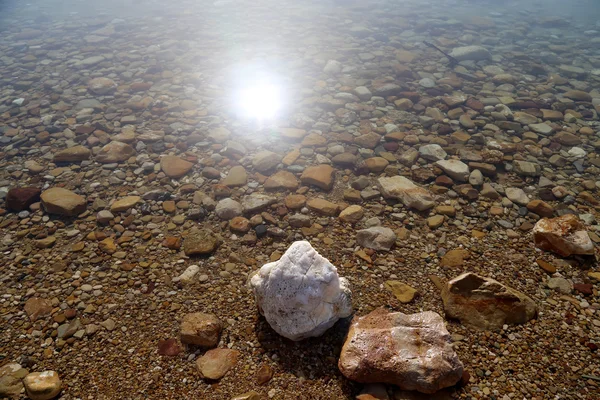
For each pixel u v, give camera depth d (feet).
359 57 5.69
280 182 3.49
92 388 2.15
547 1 8.35
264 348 2.29
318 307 2.23
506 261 2.81
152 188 3.49
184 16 7.25
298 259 2.23
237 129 4.21
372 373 2.03
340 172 3.65
